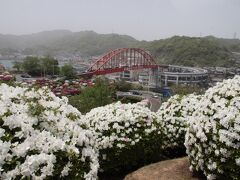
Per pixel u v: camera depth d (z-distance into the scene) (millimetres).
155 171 6656
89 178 3719
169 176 6328
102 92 12945
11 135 3641
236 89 6098
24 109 4211
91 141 4355
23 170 3242
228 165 5055
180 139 8484
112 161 6852
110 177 6949
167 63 131750
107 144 6770
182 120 8461
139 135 7113
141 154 7164
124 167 7078
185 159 7328
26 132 3744
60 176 3482
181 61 128875
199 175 6227
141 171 6719
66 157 3641
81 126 4941
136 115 7363
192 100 8820
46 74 80750
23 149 3420
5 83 6594
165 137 8508
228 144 4977
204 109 5844
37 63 80500
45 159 3387
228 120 5129
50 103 4918
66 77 64125
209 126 5414
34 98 5086
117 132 6934
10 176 3201
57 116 4461
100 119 7215
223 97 6086
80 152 3967
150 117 7559
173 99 9312
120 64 77375
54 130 4105
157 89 75688
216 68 112562
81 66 138875
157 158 7703
